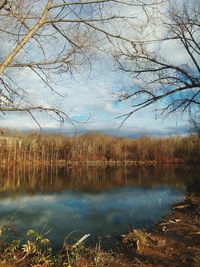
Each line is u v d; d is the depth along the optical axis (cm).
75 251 911
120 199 2503
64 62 584
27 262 812
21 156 7200
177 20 1045
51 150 7794
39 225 1627
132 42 588
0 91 579
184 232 1191
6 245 941
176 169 6050
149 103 952
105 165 7894
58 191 3066
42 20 534
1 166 6719
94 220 1752
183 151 8419
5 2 520
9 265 782
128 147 9094
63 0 544
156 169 6178
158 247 1012
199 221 1338
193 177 4172
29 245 886
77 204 2317
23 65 573
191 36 1046
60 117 592
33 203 2367
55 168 6944
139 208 2061
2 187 3366
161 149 8725
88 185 3550
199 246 973
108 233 1431
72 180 4156
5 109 566
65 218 1817
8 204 2316
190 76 1011
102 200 2480
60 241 1302
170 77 1002
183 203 1972
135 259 888
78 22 559
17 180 4156
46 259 839
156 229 1307
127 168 6788
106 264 845
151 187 3219
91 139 8475
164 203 2158
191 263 813
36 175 5041
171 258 879
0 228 1160
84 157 8419
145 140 8938
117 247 1103
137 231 1209
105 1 536
